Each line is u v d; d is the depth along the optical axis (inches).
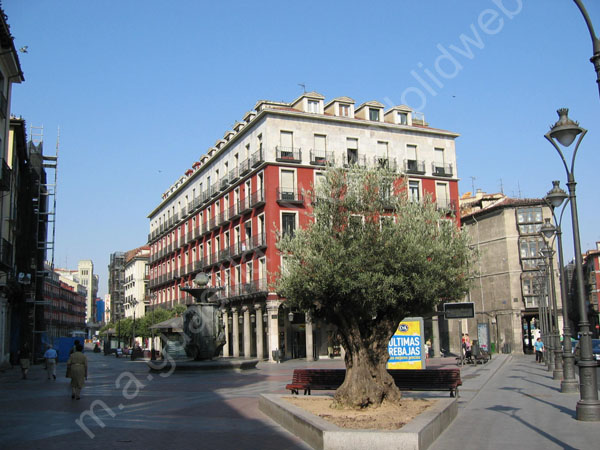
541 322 1476.4
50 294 4817.9
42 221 2015.3
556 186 641.0
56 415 537.3
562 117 478.6
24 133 1531.7
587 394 462.6
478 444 366.6
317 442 353.1
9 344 1499.8
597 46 376.8
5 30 1041.5
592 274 3068.4
